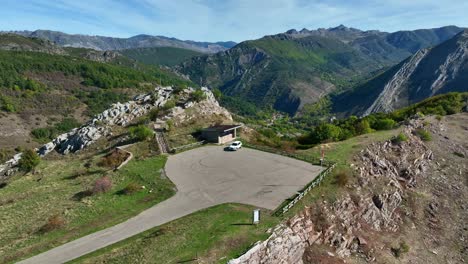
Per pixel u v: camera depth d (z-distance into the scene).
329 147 63.12
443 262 44.75
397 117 96.69
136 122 83.06
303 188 46.41
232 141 70.81
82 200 45.72
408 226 50.72
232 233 34.84
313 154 59.75
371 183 52.66
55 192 50.31
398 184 56.69
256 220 36.59
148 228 37.69
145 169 55.12
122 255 32.31
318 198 44.66
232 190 46.28
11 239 37.03
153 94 95.62
